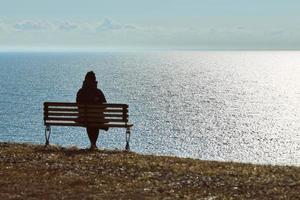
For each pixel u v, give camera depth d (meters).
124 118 22.25
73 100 160.12
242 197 13.84
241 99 192.62
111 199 13.45
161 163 18.44
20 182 15.32
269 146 100.25
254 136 111.62
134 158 19.56
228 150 94.94
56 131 108.00
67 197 13.59
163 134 109.12
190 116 139.75
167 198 13.65
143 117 134.38
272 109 163.75
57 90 196.75
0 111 135.25
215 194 14.19
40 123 116.12
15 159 18.77
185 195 14.02
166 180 15.87
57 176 16.27
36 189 14.46
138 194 14.09
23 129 107.94
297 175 16.66
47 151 20.75
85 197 13.62
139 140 101.19
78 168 17.45
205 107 162.62
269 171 17.50
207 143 101.25
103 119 22.27
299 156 90.06
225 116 142.88
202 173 16.81
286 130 121.12
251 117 142.75
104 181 15.66
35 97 170.38
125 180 15.88
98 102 22.55
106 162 18.47
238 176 16.45
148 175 16.48
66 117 24.20
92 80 22.67
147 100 177.12
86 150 21.56
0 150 20.61
